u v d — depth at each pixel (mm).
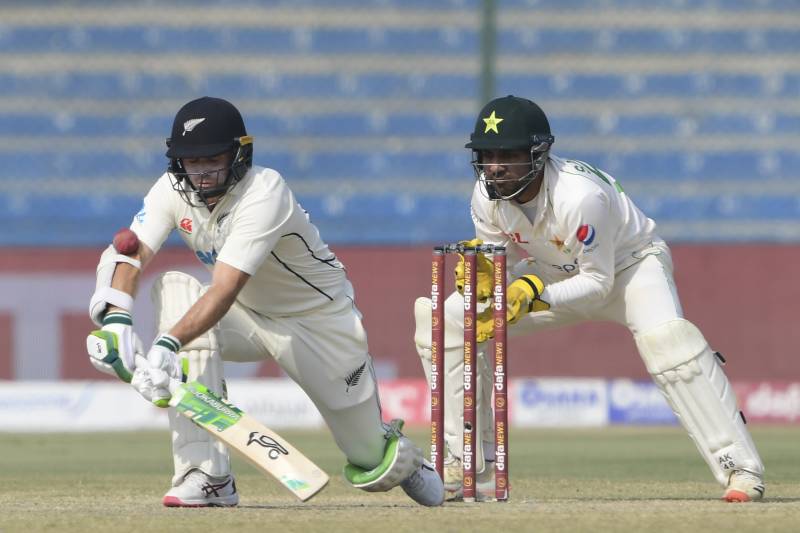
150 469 29250
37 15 71875
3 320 51531
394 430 17703
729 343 53219
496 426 17922
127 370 15805
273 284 17125
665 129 69688
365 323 52000
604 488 23469
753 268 53250
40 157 67250
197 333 15750
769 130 69938
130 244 16500
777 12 73375
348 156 67750
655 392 51500
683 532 13828
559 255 19203
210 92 70250
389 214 64562
